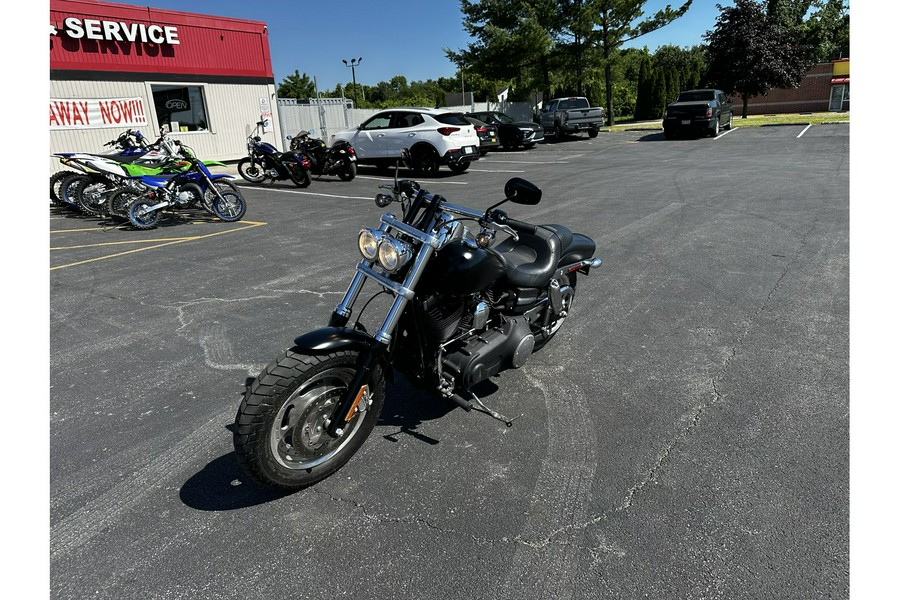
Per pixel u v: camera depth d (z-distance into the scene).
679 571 2.19
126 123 14.48
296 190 13.23
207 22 15.88
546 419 3.29
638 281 5.55
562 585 2.15
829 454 2.85
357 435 2.91
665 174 12.98
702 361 3.90
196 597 2.15
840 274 5.46
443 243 2.87
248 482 2.83
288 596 2.14
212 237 8.34
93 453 3.08
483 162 18.19
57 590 2.17
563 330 4.51
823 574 2.14
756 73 28.66
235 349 4.36
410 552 2.34
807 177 11.32
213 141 16.56
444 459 2.95
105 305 5.41
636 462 2.87
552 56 32.16
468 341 3.13
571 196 10.54
